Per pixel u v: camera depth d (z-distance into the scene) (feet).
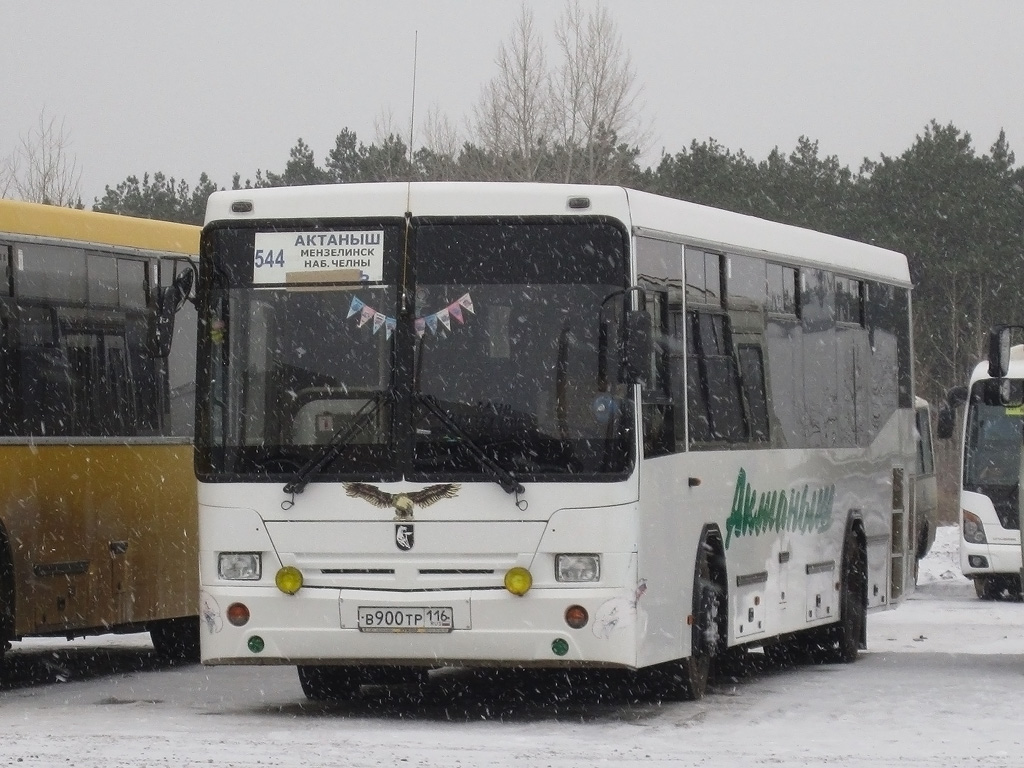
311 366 44.11
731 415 51.01
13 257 53.11
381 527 43.27
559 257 43.83
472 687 53.52
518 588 42.65
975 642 73.05
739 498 51.26
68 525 54.90
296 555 43.68
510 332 43.62
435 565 43.11
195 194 248.73
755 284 53.98
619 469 42.96
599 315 43.47
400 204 44.34
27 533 53.06
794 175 260.01
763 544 53.52
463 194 44.21
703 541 48.29
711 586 48.80
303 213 44.68
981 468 104.63
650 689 49.19
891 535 68.39
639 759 37.73
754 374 53.21
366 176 208.54
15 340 52.90
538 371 43.42
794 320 57.36
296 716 46.21
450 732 42.50
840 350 62.28
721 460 49.80
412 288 44.06
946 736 42.06
